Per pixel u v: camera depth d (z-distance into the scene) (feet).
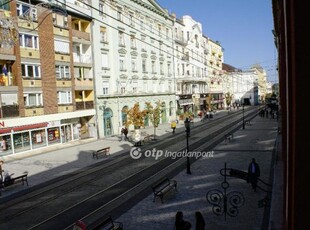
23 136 99.40
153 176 65.10
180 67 211.00
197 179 60.64
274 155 79.46
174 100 198.80
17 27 84.48
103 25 135.13
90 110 127.44
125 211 45.55
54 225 41.93
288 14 5.60
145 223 40.70
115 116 141.69
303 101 5.23
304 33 5.14
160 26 183.01
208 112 226.17
